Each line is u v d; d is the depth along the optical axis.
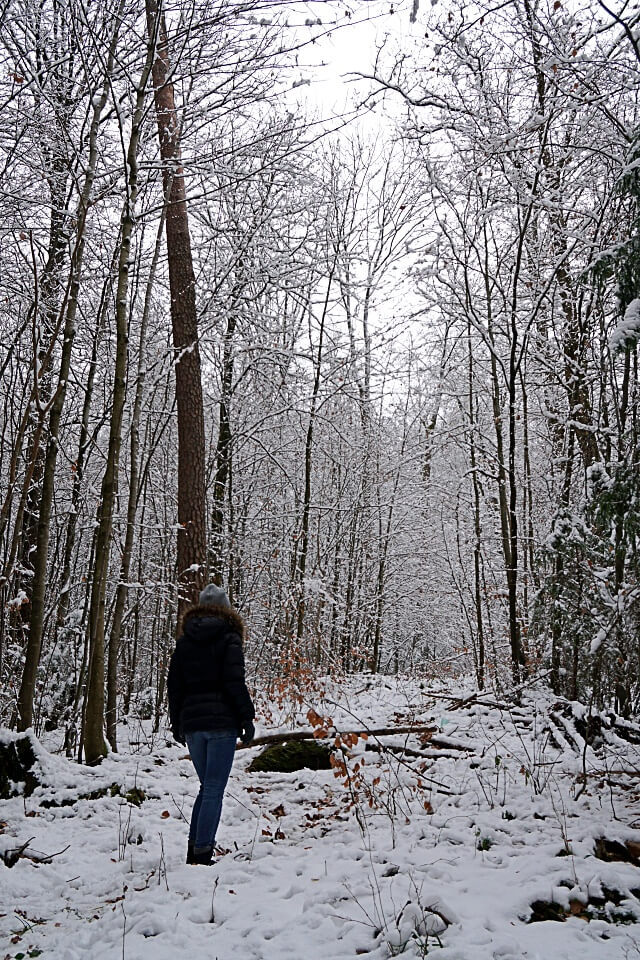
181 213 10.45
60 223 9.68
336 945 3.29
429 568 19.44
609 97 8.66
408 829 5.06
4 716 8.80
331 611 17.88
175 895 4.02
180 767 7.29
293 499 18.17
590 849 4.27
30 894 4.30
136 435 9.33
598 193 10.53
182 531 10.04
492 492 14.72
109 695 8.32
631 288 5.28
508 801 5.48
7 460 10.84
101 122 8.92
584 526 6.73
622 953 3.13
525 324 11.59
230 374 14.55
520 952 3.13
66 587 10.01
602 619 6.45
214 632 4.88
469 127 10.48
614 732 6.82
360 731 7.46
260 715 9.62
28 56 8.44
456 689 13.37
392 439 19.70
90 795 6.04
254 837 5.18
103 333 10.51
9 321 10.16
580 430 10.09
